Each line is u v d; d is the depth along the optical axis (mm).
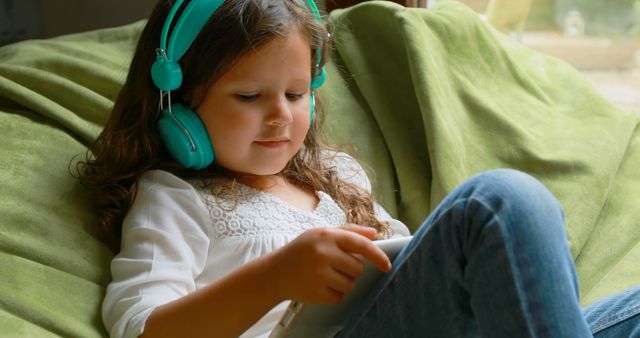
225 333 929
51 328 1001
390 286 846
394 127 1479
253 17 1084
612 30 2166
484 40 1611
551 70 1688
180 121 1111
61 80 1362
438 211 801
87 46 1521
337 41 1562
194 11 1095
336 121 1460
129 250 1057
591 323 986
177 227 1081
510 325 742
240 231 1115
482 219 748
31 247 1090
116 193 1156
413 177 1438
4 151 1203
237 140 1109
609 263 1325
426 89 1405
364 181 1357
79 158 1246
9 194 1140
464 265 777
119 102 1207
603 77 2189
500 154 1441
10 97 1318
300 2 1164
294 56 1106
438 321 822
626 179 1489
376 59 1541
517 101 1562
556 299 744
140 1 2025
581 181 1419
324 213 1221
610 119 1554
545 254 748
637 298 981
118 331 969
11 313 994
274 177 1253
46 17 1995
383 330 853
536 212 755
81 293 1073
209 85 1098
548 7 2107
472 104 1492
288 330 899
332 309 905
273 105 1102
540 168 1429
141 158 1180
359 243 853
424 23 1529
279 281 886
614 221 1400
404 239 892
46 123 1294
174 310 944
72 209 1170
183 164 1140
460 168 1367
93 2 2018
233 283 918
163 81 1090
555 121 1542
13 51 1472
